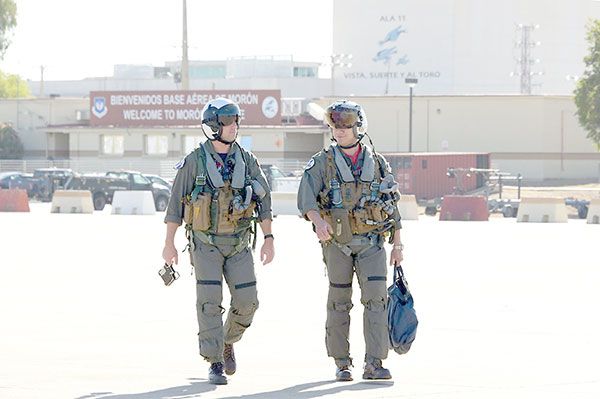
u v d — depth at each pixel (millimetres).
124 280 53062
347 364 27578
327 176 27250
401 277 27859
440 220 131000
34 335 35438
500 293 48125
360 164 27312
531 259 66625
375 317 27344
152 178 180250
